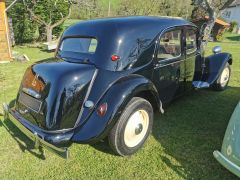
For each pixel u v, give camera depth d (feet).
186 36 13.93
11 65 29.45
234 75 23.67
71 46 11.76
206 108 15.51
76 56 11.21
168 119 14.01
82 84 9.64
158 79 12.12
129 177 9.53
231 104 16.17
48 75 9.73
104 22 11.30
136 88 9.94
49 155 10.93
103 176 9.61
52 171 9.93
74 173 9.80
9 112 11.24
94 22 11.62
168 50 12.59
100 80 9.98
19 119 10.53
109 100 9.48
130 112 9.96
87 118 9.47
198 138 12.03
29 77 10.63
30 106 10.14
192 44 14.84
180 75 13.83
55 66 10.16
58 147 8.98
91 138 9.18
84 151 11.16
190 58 14.55
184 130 12.82
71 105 9.34
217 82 17.81
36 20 48.91
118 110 9.40
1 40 31.35
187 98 17.13
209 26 45.37
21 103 10.75
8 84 21.25
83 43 11.24
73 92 9.39
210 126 13.23
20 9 50.29
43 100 9.57
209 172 9.64
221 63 17.21
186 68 14.33
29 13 50.67
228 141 8.89
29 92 10.23
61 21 50.70
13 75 24.40
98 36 10.77
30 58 34.37
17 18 50.57
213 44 59.21
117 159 10.59
